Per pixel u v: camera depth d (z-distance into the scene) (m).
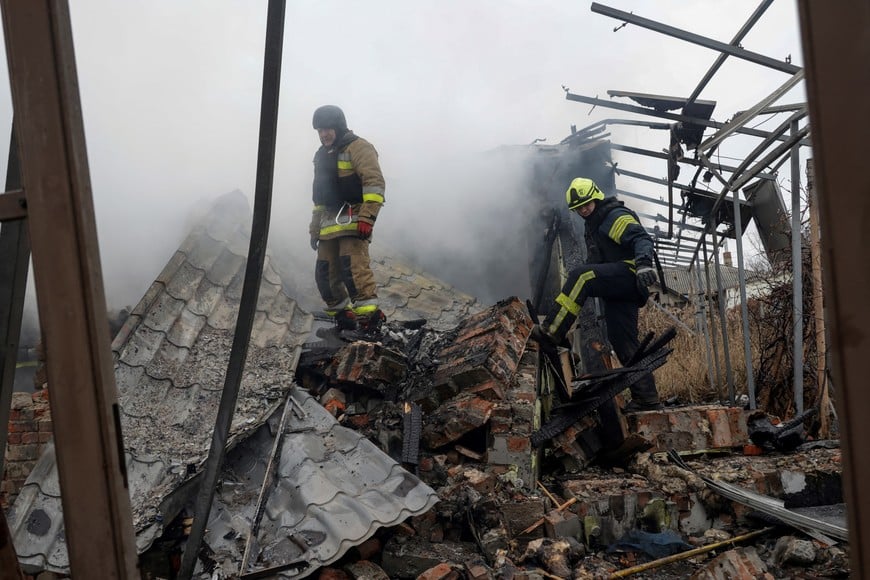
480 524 3.80
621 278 5.07
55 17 1.15
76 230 1.14
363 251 5.39
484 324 5.04
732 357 7.33
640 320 10.53
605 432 4.78
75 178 1.15
